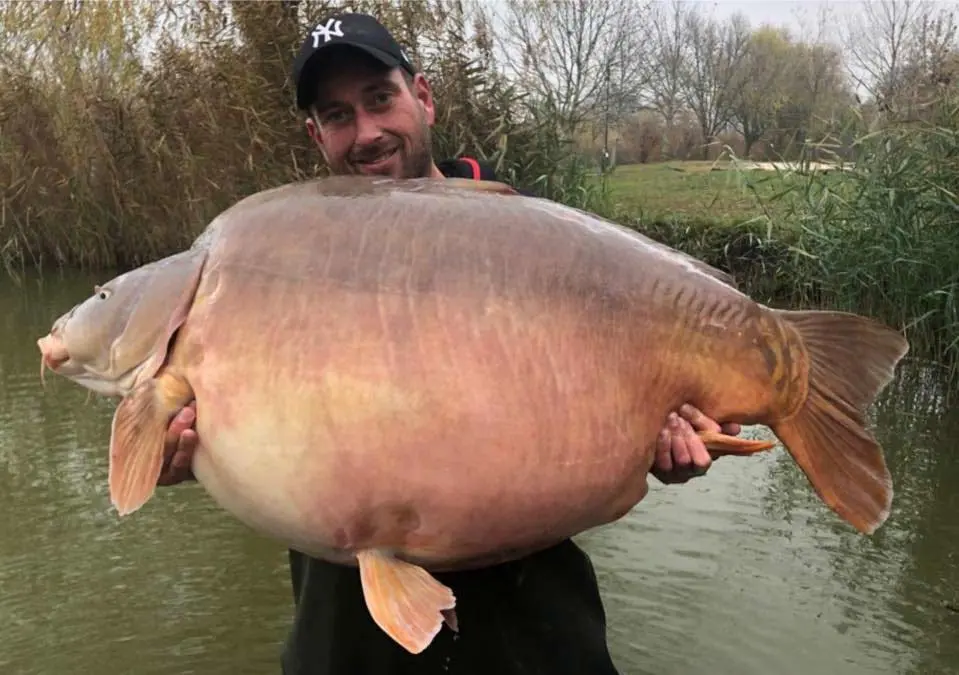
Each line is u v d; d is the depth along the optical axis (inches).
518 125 348.8
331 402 64.1
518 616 88.1
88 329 73.0
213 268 68.8
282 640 134.6
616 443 69.2
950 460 197.3
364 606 88.2
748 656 127.9
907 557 156.9
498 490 65.9
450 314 65.7
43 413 233.3
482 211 69.7
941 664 126.2
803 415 75.7
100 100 438.3
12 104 456.8
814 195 297.7
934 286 252.4
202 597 146.7
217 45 378.9
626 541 163.2
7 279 452.4
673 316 71.5
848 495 74.9
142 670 126.3
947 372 251.9
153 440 67.2
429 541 67.5
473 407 64.8
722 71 1362.0
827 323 76.4
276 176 377.7
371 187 72.2
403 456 64.4
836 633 134.4
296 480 65.0
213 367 66.2
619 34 1004.6
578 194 360.8
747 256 330.6
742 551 159.0
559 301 68.1
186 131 407.8
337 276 66.3
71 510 177.9
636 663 126.6
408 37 347.3
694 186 492.1
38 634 135.0
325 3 362.0
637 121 1235.2
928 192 256.7
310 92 95.2
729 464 200.4
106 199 463.8
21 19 451.2
